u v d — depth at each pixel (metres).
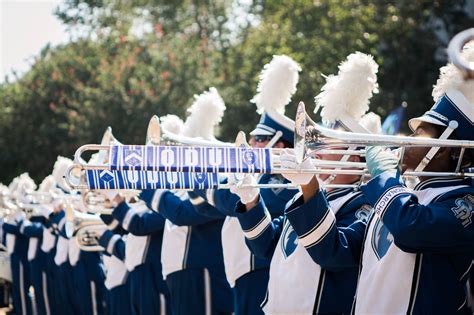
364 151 4.66
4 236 14.88
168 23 36.12
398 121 10.96
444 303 4.32
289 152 4.46
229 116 23.83
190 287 7.56
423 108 22.69
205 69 27.08
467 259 4.39
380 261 4.45
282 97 6.61
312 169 4.38
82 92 26.55
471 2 25.38
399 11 23.88
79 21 36.62
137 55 26.58
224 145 6.11
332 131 4.35
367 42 23.23
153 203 7.49
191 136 7.84
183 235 7.59
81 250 10.95
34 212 12.43
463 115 4.40
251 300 6.41
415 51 23.77
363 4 23.92
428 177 4.45
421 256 4.34
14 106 29.86
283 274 5.13
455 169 4.44
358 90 5.38
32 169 29.88
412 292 4.33
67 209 8.56
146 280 8.63
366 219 4.98
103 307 11.05
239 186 4.74
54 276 12.28
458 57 4.07
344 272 5.01
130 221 8.31
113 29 32.25
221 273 7.54
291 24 24.50
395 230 4.21
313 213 4.64
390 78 23.47
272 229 5.43
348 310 4.98
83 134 25.23
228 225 6.52
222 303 7.50
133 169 4.25
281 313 5.08
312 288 5.02
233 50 28.73
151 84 25.28
